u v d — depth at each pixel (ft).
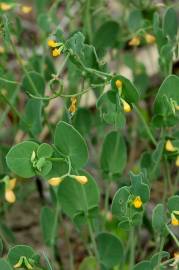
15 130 1.43
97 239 1.11
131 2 1.45
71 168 0.96
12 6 1.17
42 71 1.32
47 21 1.36
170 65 1.15
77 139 0.94
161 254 0.96
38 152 0.93
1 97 1.20
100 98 0.99
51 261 1.20
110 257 1.12
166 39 1.17
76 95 1.00
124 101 0.96
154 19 1.16
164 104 1.03
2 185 1.16
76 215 1.08
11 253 0.94
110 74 0.97
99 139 1.47
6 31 1.05
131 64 1.50
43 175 0.95
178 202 0.92
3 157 1.19
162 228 0.94
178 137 1.18
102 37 1.30
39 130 1.19
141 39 1.37
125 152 1.18
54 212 1.23
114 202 0.94
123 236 1.40
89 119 1.27
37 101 1.17
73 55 0.98
